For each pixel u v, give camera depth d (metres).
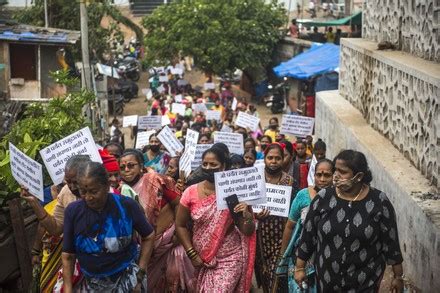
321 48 29.11
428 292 7.73
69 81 16.19
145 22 33.78
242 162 9.05
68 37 21.64
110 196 5.73
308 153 13.57
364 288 5.96
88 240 5.66
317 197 6.12
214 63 32.56
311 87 27.95
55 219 6.45
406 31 12.14
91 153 7.08
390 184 9.55
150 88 36.38
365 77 13.35
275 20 33.53
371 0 14.76
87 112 18.06
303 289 6.61
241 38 32.75
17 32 21.66
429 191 8.69
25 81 21.56
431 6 10.65
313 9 40.34
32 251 6.83
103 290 5.77
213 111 21.30
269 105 32.59
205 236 6.97
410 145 10.14
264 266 8.06
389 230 5.96
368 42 14.43
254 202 6.89
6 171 7.03
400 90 10.75
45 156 7.05
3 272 6.66
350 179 5.91
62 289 6.29
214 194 6.98
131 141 26.86
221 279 6.89
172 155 12.11
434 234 7.50
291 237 7.16
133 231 5.89
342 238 5.93
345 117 13.62
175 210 7.58
